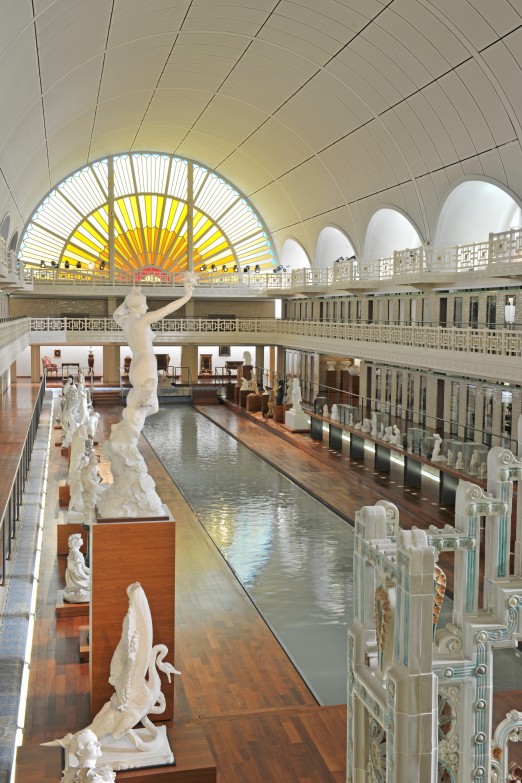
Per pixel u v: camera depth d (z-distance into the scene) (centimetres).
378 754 647
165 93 3912
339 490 2697
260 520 2383
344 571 1923
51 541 1933
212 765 978
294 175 4459
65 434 3031
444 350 2695
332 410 3462
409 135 3061
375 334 3456
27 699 1168
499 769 658
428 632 573
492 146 2625
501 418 2933
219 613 1623
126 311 1187
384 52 2659
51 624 1457
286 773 1010
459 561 629
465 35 2267
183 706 1217
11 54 2017
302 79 3269
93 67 2950
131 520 1120
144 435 3959
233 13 2772
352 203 4066
